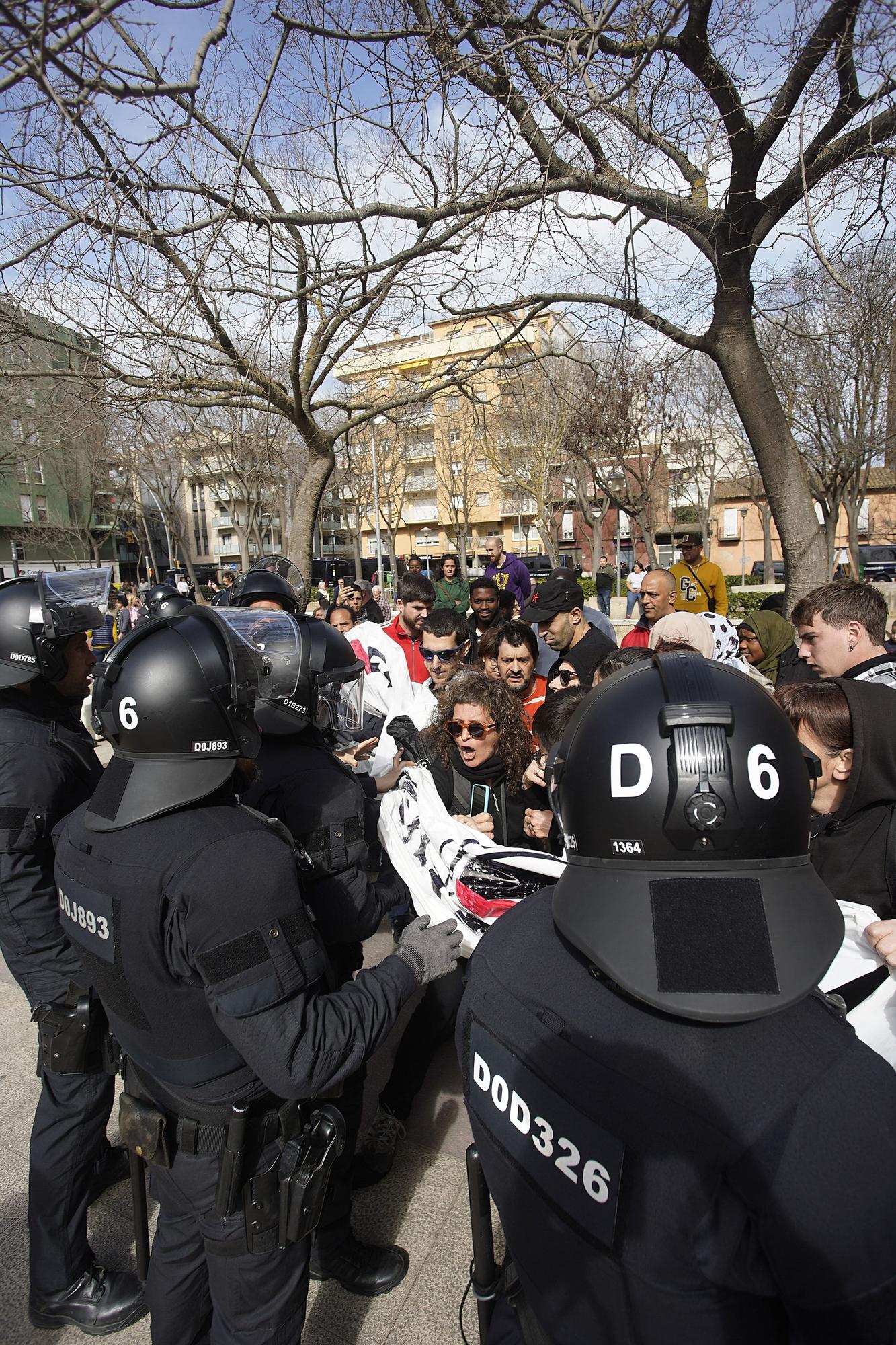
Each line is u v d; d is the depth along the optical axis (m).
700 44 3.46
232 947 1.18
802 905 0.77
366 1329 1.86
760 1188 0.67
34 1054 3.02
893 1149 0.68
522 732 2.55
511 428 20.19
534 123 3.83
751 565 39.50
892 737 1.68
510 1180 0.87
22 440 5.89
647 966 0.73
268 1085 1.20
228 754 1.35
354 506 38.91
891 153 3.43
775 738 0.82
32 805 1.86
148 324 3.99
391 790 2.41
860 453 14.04
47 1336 1.90
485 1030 0.93
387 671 4.06
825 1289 0.65
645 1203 0.71
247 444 13.11
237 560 46.53
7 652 1.99
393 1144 2.37
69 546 32.97
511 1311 1.12
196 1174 1.35
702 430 21.75
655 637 3.36
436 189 4.22
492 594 5.23
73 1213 1.89
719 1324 0.71
